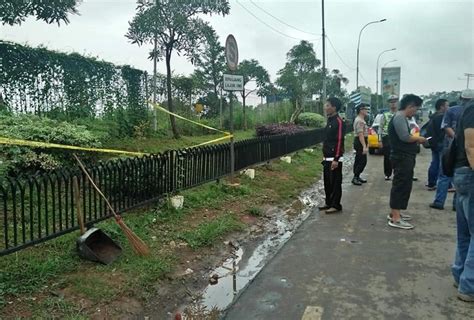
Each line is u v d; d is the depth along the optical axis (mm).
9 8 7496
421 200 7832
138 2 11508
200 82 19062
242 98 20156
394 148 5914
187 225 5668
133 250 4539
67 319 3215
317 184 10195
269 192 8367
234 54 7828
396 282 4062
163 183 6160
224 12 12117
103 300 3582
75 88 9953
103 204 5039
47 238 4156
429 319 3330
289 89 28609
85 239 4207
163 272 4215
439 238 5469
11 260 3982
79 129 7328
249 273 4520
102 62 10719
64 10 7965
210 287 4156
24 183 3965
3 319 3117
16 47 8516
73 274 3920
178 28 11820
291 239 5559
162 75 14359
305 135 15430
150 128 12367
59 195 4340
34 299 3438
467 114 3492
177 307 3729
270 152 11219
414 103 5684
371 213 6926
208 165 7527
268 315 3459
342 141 6812
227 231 5734
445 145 6973
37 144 5559
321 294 3826
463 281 3627
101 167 4984
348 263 4598
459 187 3662
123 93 11539
